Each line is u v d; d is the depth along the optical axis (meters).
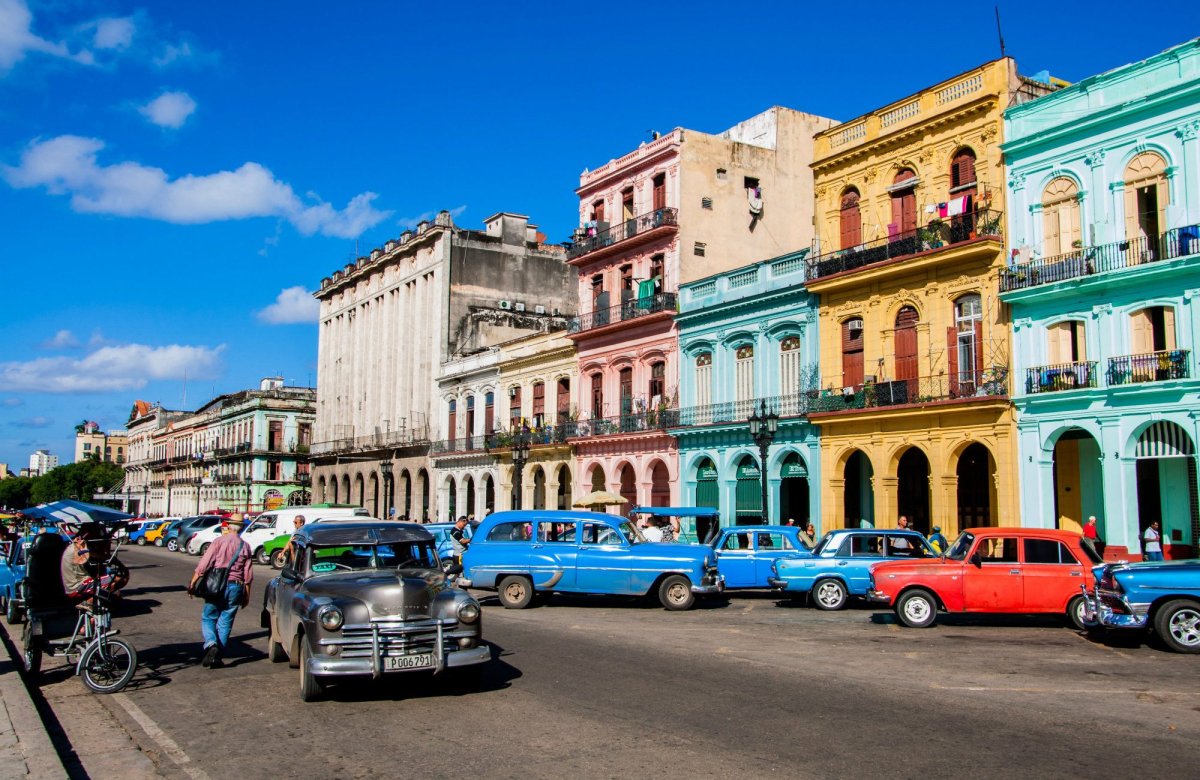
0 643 14.40
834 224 31.72
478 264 57.28
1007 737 8.66
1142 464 24.25
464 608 10.65
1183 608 13.77
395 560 12.25
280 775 7.85
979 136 27.25
